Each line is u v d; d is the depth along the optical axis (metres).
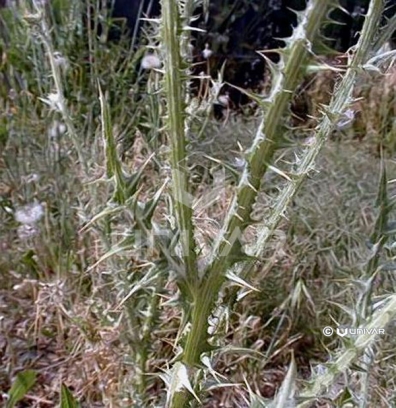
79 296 0.93
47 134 1.12
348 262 1.02
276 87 0.34
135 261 0.68
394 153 1.60
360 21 1.79
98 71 1.41
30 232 0.98
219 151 1.31
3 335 0.89
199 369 0.40
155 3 1.84
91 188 0.82
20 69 1.38
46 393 0.83
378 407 0.77
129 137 1.28
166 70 0.35
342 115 0.42
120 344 0.78
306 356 0.95
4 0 1.68
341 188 1.28
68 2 1.41
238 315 0.88
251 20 2.04
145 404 0.71
